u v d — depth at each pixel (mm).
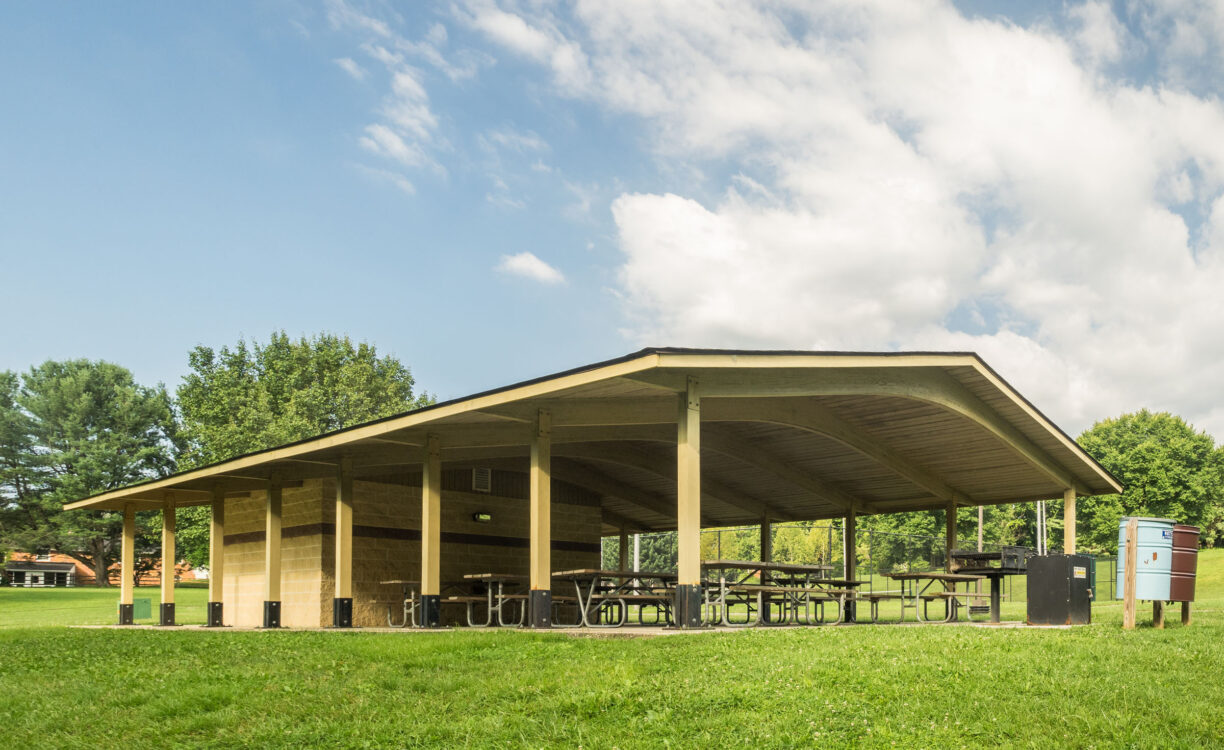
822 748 5969
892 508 23094
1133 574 10867
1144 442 73688
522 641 10398
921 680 7332
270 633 14422
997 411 16312
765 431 17922
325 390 54500
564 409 13469
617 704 7109
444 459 17219
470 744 6543
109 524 64312
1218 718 6289
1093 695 6840
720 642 9594
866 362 12977
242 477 18797
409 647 10422
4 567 66500
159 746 7129
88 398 68062
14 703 8680
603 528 28594
